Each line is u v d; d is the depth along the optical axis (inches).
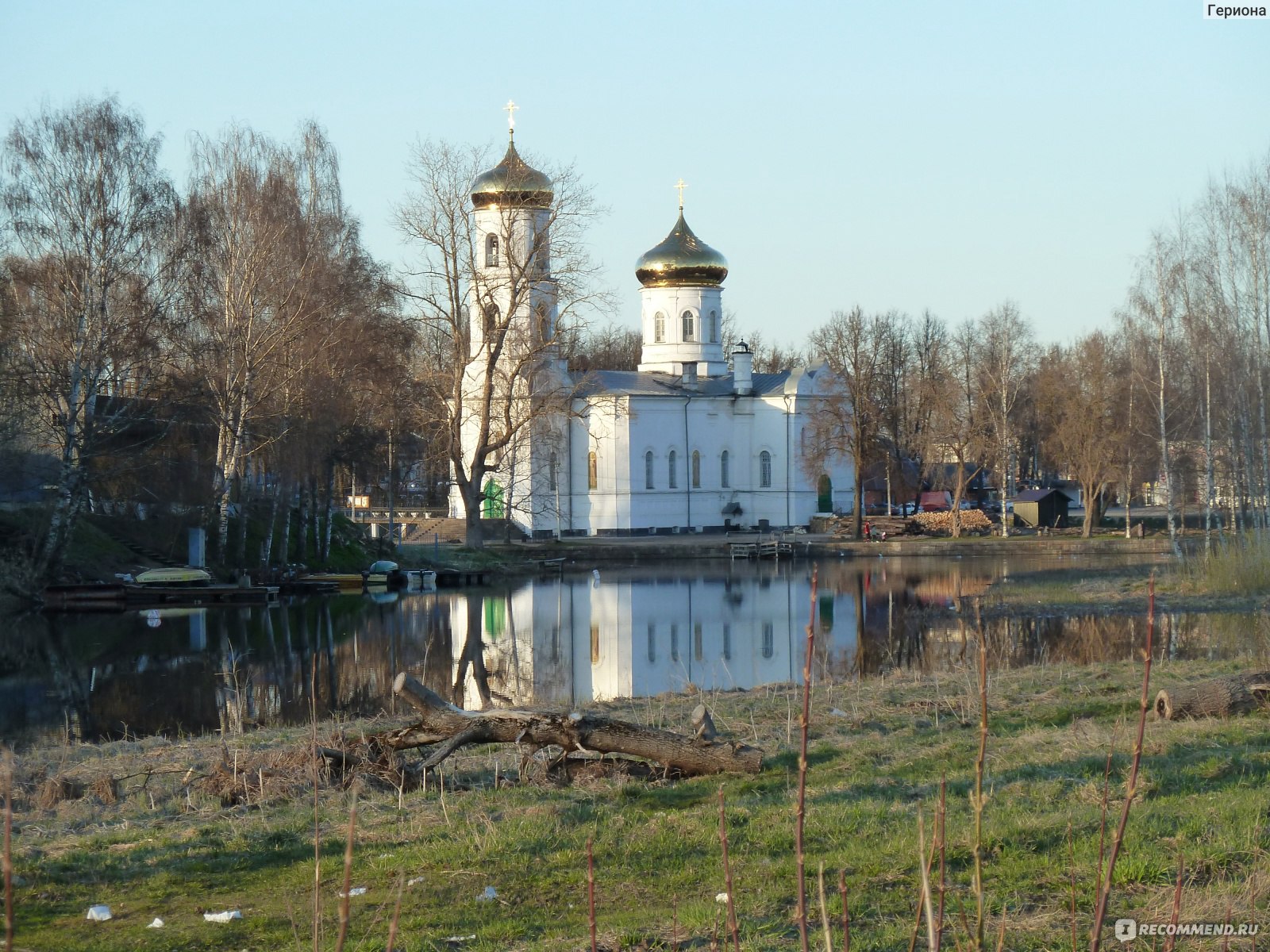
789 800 769.6
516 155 4001.0
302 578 3024.1
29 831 790.5
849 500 4913.9
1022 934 529.3
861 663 1791.3
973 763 863.7
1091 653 1764.3
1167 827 645.3
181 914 623.2
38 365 2544.3
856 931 548.7
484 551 3668.8
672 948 533.3
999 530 4532.5
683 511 4586.6
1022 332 4763.8
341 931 305.1
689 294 4795.8
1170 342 2992.1
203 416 2778.1
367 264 3277.6
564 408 3609.7
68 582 2632.9
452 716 876.0
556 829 718.5
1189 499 5039.4
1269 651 1518.2
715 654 1973.4
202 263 2716.5
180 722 1397.6
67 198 2524.6
